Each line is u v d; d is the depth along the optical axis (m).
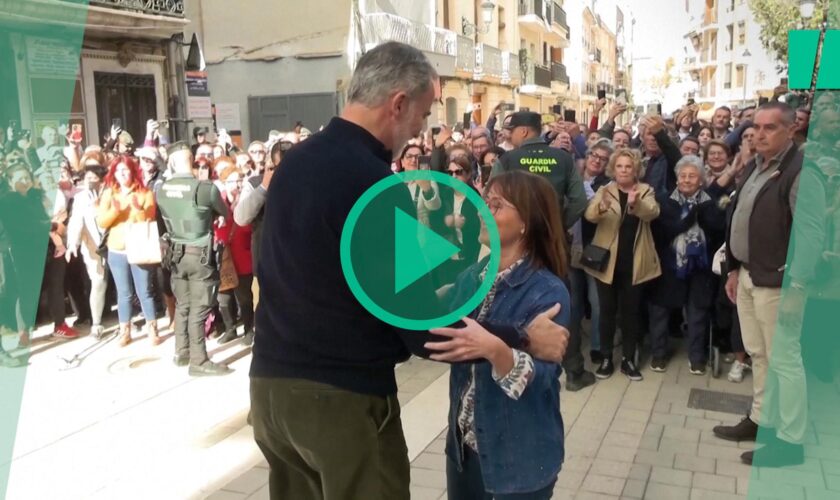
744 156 4.90
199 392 4.99
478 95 20.25
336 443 1.79
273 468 2.04
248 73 9.33
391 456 1.86
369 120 1.81
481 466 2.07
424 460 3.78
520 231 2.06
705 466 3.69
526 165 4.64
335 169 1.73
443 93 17.22
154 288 6.22
